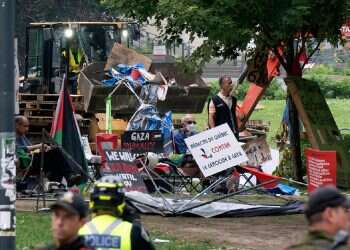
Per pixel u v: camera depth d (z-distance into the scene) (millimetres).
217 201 44625
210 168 41406
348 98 143375
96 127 66625
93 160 50312
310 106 58375
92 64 68438
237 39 49875
